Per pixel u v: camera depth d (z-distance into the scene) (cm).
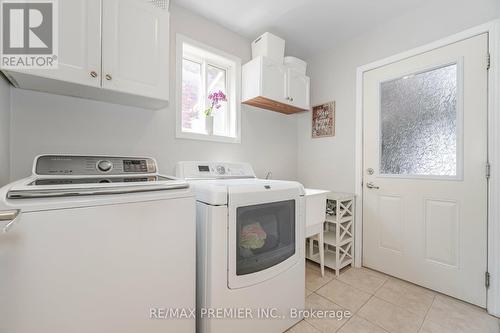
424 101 186
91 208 78
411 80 193
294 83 227
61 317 72
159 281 93
